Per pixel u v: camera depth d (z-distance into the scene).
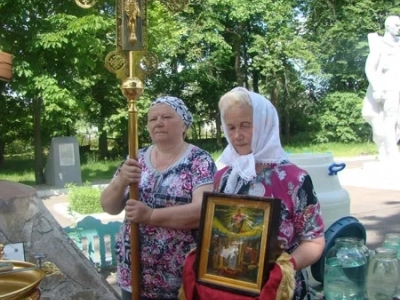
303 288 2.32
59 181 13.91
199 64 23.75
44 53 13.02
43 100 13.53
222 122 2.36
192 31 22.30
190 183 2.71
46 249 2.98
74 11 12.98
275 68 24.44
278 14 23.69
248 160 2.25
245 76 27.61
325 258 2.78
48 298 2.94
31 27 12.61
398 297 2.56
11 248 2.85
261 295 1.94
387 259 2.71
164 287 2.70
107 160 22.25
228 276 2.06
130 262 2.80
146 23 2.71
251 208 2.09
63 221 9.00
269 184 2.23
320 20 26.77
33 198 3.01
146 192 2.76
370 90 13.57
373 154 21.36
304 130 28.30
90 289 3.08
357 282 2.71
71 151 13.99
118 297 3.21
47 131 19.48
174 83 24.88
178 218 2.59
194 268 2.14
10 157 25.59
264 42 24.09
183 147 2.83
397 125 13.44
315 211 2.21
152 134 2.80
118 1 2.67
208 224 2.16
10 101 15.30
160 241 2.69
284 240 2.16
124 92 2.67
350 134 26.20
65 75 13.30
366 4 25.58
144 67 2.72
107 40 13.63
